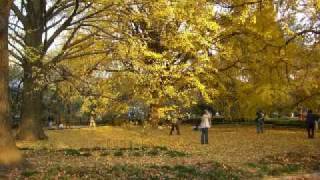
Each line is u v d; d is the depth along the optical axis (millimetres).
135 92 18109
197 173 13047
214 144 24188
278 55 25312
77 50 19219
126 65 17516
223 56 25109
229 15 23016
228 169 14016
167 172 12992
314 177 13703
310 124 29906
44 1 21406
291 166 15227
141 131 31766
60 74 18109
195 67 19609
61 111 49781
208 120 24594
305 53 25344
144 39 16969
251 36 25234
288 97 30938
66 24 19453
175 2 16406
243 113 35688
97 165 14047
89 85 18312
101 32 18156
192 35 17500
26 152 17609
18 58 19250
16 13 22484
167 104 19391
